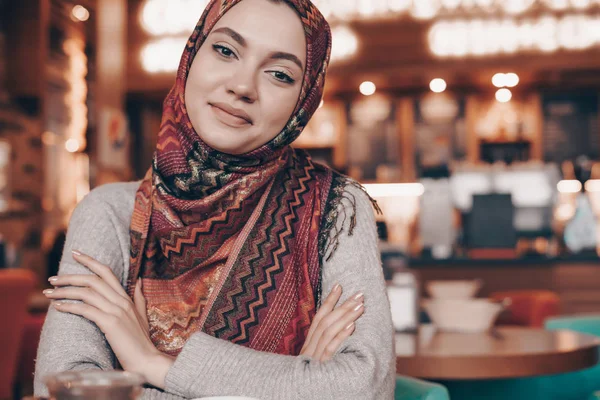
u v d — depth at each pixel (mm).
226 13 1161
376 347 1087
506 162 6340
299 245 1230
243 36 1135
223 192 1168
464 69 7473
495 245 5137
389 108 8328
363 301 1169
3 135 5887
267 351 1171
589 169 6754
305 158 1350
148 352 1062
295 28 1171
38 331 3756
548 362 1718
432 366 1673
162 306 1179
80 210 1237
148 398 1020
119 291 1136
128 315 1094
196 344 1039
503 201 5145
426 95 8273
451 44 7508
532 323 3473
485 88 8109
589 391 2312
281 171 1279
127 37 7832
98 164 5621
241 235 1198
